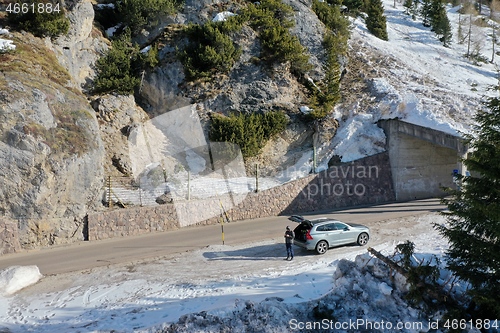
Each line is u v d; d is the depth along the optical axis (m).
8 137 18.23
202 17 31.66
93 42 29.25
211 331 9.88
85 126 21.12
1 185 17.69
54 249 18.00
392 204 25.08
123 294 12.88
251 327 10.02
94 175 20.11
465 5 60.00
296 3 33.09
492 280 9.75
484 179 10.05
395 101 27.64
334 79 29.42
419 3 60.41
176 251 17.12
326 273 13.50
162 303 11.98
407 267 10.62
